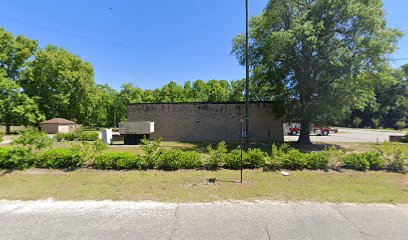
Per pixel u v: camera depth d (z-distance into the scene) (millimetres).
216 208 3602
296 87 12852
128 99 46312
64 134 17672
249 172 6059
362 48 11648
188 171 6129
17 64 22984
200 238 2648
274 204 3803
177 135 17453
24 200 3867
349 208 3652
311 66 12203
